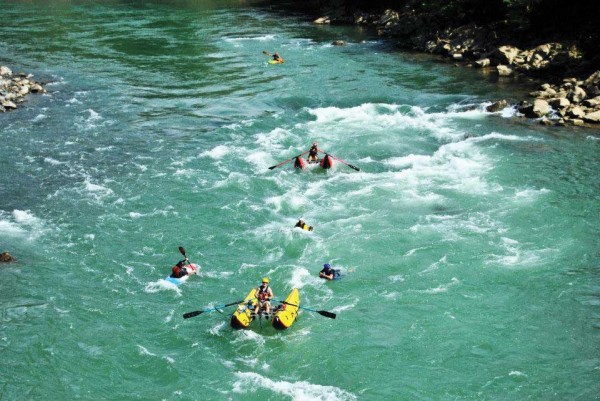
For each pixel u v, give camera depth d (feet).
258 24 261.03
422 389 61.46
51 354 66.95
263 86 164.35
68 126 135.23
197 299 76.89
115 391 62.08
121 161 116.88
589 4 170.19
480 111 139.54
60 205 100.01
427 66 179.22
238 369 65.21
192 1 335.67
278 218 95.86
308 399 60.39
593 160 111.14
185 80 171.53
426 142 124.77
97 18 273.33
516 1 177.68
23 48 209.46
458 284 78.13
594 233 88.07
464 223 92.17
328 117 139.95
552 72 160.35
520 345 67.05
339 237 89.66
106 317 73.36
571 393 59.82
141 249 88.02
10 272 81.56
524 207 95.71
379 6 259.80
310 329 71.31
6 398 60.59
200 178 109.70
